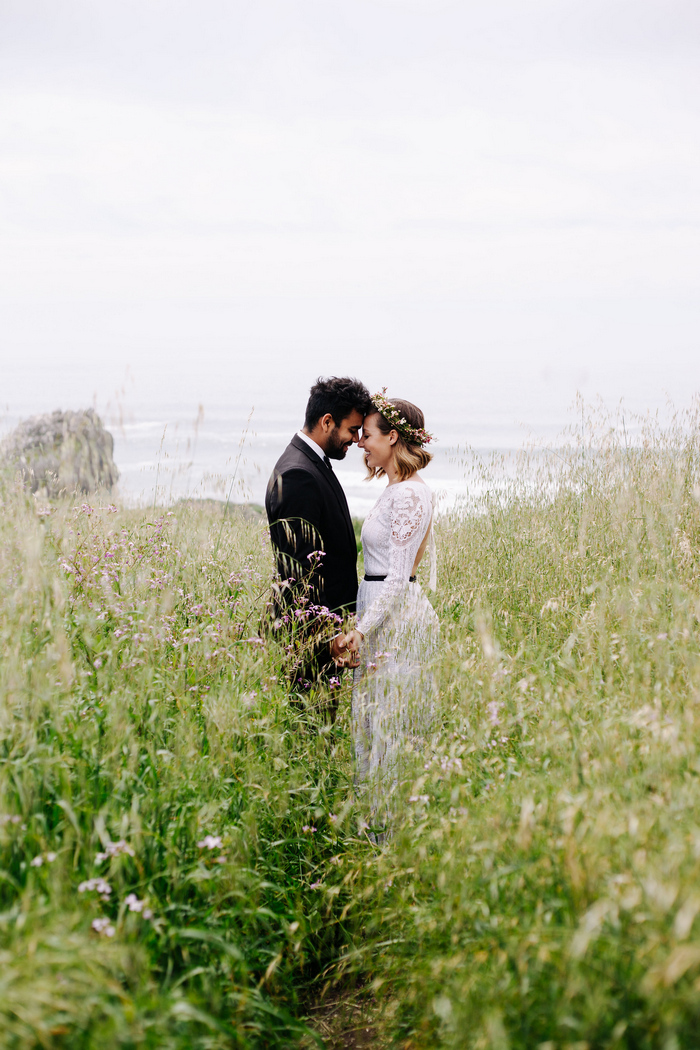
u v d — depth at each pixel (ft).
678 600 9.25
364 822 8.27
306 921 7.64
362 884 7.72
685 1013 4.26
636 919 4.64
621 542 12.90
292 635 9.92
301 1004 7.33
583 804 5.73
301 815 8.45
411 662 9.84
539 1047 4.50
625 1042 4.43
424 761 8.23
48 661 7.34
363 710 9.68
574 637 9.20
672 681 7.89
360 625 10.76
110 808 6.70
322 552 10.68
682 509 13.38
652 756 6.25
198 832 6.92
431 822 7.35
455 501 19.30
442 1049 5.52
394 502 11.03
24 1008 4.32
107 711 7.79
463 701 8.41
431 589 12.89
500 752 8.21
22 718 7.04
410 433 11.16
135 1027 4.63
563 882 5.46
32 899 5.48
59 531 9.79
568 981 4.62
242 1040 5.63
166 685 8.48
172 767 7.42
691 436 16.08
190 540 12.33
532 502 17.70
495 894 5.80
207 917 6.46
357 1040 6.76
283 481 11.00
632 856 5.07
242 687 8.82
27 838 6.02
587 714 7.75
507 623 11.28
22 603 7.92
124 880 6.11
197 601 10.94
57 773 6.61
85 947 4.80
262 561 12.35
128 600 9.90
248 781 7.83
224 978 6.24
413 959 6.59
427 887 7.00
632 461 16.10
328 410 11.28
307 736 9.12
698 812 5.51
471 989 5.23
